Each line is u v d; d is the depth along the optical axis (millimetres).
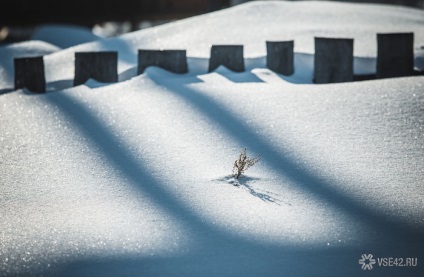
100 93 7098
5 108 6836
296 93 6688
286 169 4680
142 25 27891
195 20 12781
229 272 2992
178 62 8320
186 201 4051
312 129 5555
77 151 5250
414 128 5477
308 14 12859
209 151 5121
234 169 4695
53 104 6785
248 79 7750
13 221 3797
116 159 5016
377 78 8070
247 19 12469
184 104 6426
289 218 3721
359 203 3984
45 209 3998
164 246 3330
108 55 8188
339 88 6840
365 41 10188
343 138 5305
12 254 3277
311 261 3115
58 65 10656
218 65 8344
